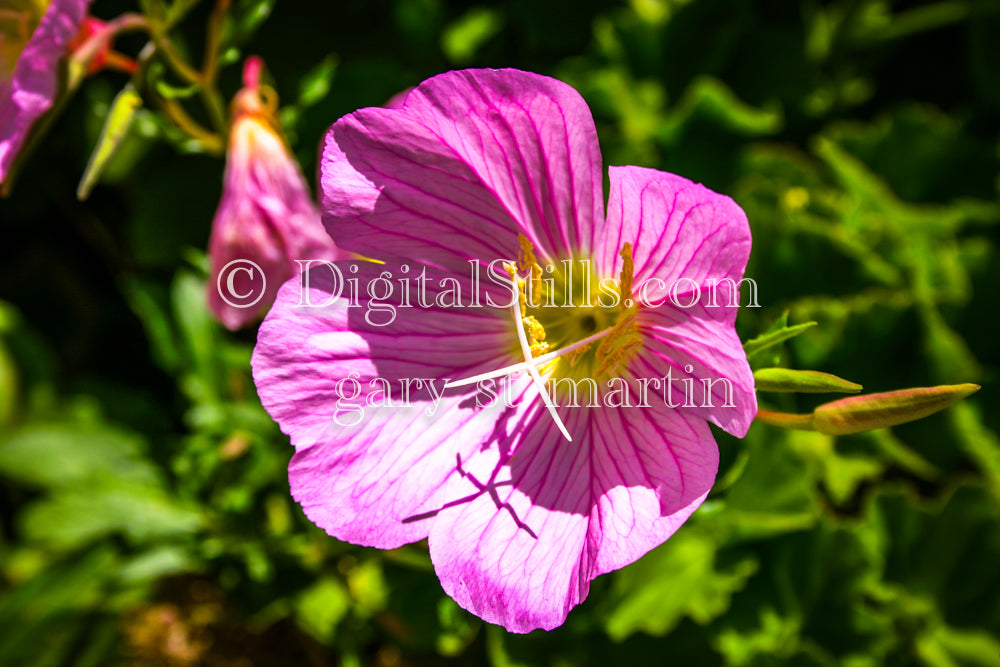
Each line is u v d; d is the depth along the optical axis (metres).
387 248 0.21
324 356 0.20
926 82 0.29
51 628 0.26
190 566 0.24
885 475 0.27
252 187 0.23
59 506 0.25
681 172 0.27
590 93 0.27
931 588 0.26
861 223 0.27
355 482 0.20
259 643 0.26
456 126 0.20
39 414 0.28
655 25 0.27
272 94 0.23
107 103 0.27
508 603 0.20
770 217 0.26
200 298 0.25
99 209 0.29
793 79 0.28
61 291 0.30
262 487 0.24
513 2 0.27
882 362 0.26
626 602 0.24
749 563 0.25
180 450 0.25
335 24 0.28
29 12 0.22
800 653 0.24
